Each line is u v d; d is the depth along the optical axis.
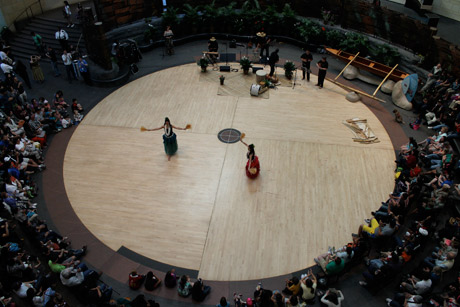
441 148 14.37
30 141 14.54
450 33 21.09
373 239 11.45
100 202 13.10
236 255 11.42
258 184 13.86
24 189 12.79
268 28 24.12
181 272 10.91
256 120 17.20
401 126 17.03
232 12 23.78
